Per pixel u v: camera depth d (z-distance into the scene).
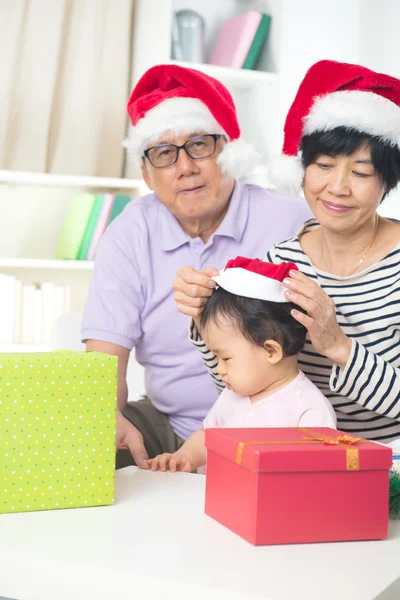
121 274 1.62
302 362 1.22
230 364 1.07
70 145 3.06
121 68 3.10
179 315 1.61
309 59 3.27
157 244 1.64
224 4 3.14
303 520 0.80
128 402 1.72
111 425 0.93
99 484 0.92
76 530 0.82
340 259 1.23
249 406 1.10
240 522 0.81
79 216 2.91
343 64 1.15
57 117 3.05
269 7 3.02
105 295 1.61
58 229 3.13
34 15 2.96
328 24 3.29
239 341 1.05
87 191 3.15
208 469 0.89
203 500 0.96
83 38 3.05
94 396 0.92
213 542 0.79
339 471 0.81
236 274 1.06
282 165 1.21
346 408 1.23
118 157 3.12
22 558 0.73
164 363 1.65
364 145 1.10
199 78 1.58
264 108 3.03
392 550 0.79
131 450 1.33
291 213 1.68
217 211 1.63
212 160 1.57
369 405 1.11
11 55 2.92
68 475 0.91
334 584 0.69
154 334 1.64
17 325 2.88
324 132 1.12
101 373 0.92
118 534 0.81
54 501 0.90
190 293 1.10
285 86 3.24
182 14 2.94
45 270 3.12
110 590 0.70
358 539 0.82
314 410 1.06
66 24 3.03
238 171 1.58
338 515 0.81
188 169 1.54
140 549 0.76
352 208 1.14
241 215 1.66
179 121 1.53
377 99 1.11
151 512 0.90
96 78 3.07
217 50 3.07
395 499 0.91
